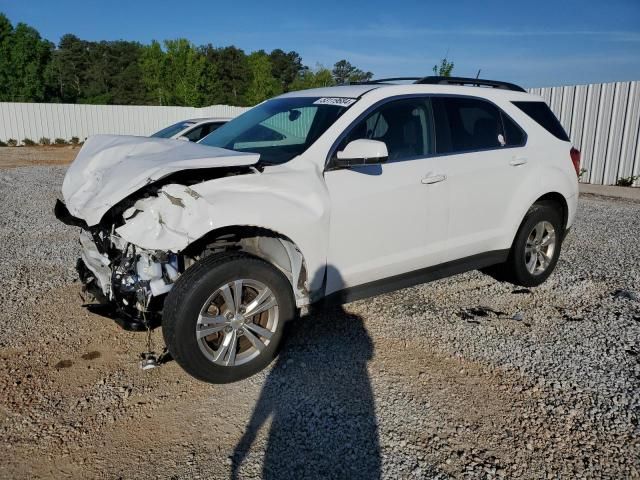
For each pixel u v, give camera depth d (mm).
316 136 3961
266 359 3633
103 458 2859
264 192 3498
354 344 4156
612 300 5125
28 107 29234
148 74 47688
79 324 4453
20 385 3531
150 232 3203
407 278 4395
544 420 3205
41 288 5246
